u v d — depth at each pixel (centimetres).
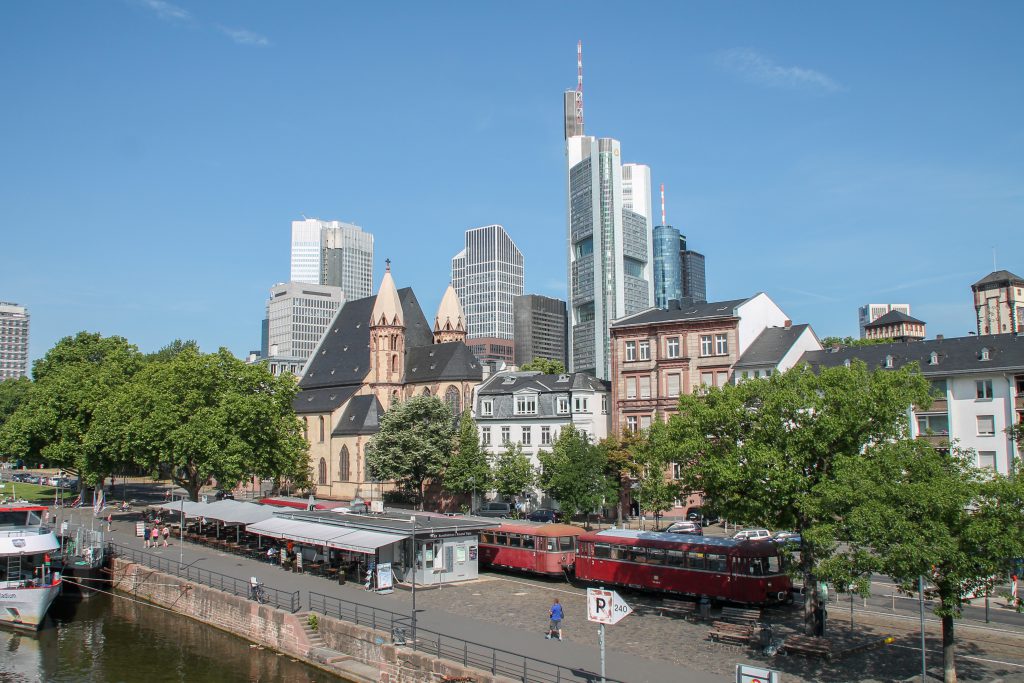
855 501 3403
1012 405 7312
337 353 14300
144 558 6894
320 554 6419
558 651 3884
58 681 4416
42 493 13000
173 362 9550
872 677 3425
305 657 4575
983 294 14062
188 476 9200
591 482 8044
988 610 4484
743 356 9025
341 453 12550
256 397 9131
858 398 3928
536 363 17888
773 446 4106
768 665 3622
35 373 14488
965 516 3175
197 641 5156
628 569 5316
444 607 4966
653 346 9625
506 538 6178
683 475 4522
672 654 3822
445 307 14162
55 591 5747
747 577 4719
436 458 10256
